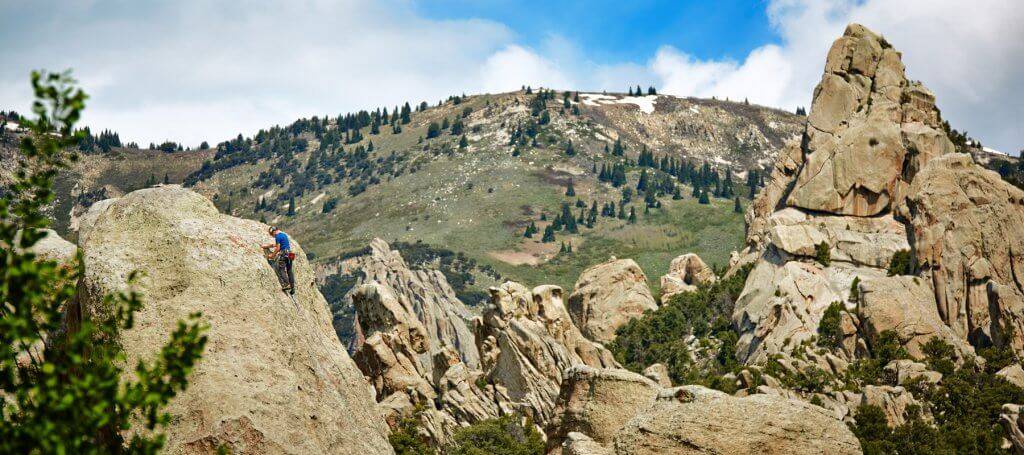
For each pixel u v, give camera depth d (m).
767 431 31.11
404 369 87.25
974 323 121.88
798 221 148.25
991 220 126.75
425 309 187.50
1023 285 123.88
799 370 114.69
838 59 162.12
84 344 17.77
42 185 18.05
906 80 158.88
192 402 27.17
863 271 135.25
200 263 29.84
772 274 139.50
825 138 160.25
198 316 18.55
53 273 17.84
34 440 16.66
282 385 28.64
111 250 29.58
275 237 32.69
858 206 147.62
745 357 131.50
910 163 148.00
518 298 106.00
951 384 104.50
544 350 98.75
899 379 108.75
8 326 17.23
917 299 122.19
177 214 30.89
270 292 30.69
